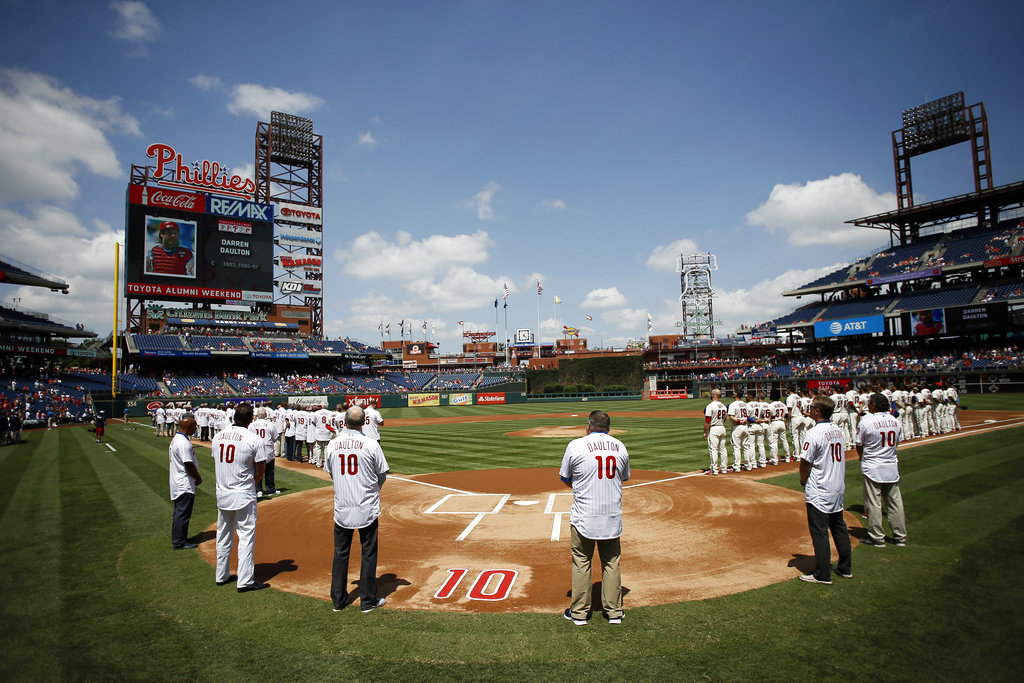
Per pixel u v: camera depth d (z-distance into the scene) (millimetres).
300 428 19062
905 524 8414
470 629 5781
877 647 5105
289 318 67438
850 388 19594
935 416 21188
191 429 9070
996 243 53156
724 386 62781
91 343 96750
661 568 7590
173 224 53875
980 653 4914
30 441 27781
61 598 6746
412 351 125438
